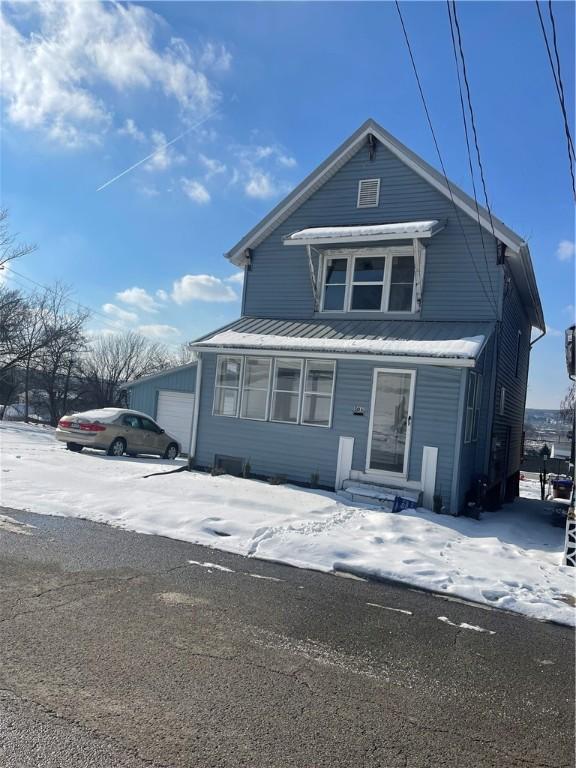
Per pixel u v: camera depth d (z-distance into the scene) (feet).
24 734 9.70
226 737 10.11
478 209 41.60
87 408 152.15
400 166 45.47
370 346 38.81
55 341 120.37
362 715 11.32
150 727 10.21
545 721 11.75
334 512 32.53
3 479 34.14
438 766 9.82
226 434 45.37
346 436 40.70
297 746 10.03
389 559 23.26
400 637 15.87
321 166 47.11
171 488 35.68
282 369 43.88
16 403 154.10
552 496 69.00
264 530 26.17
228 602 17.26
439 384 37.86
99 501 30.27
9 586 16.76
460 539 29.22
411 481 37.99
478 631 16.94
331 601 18.40
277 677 12.61
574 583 22.58
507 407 53.67
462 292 42.47
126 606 16.05
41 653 12.73
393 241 42.57
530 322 66.80
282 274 49.57
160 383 71.82
